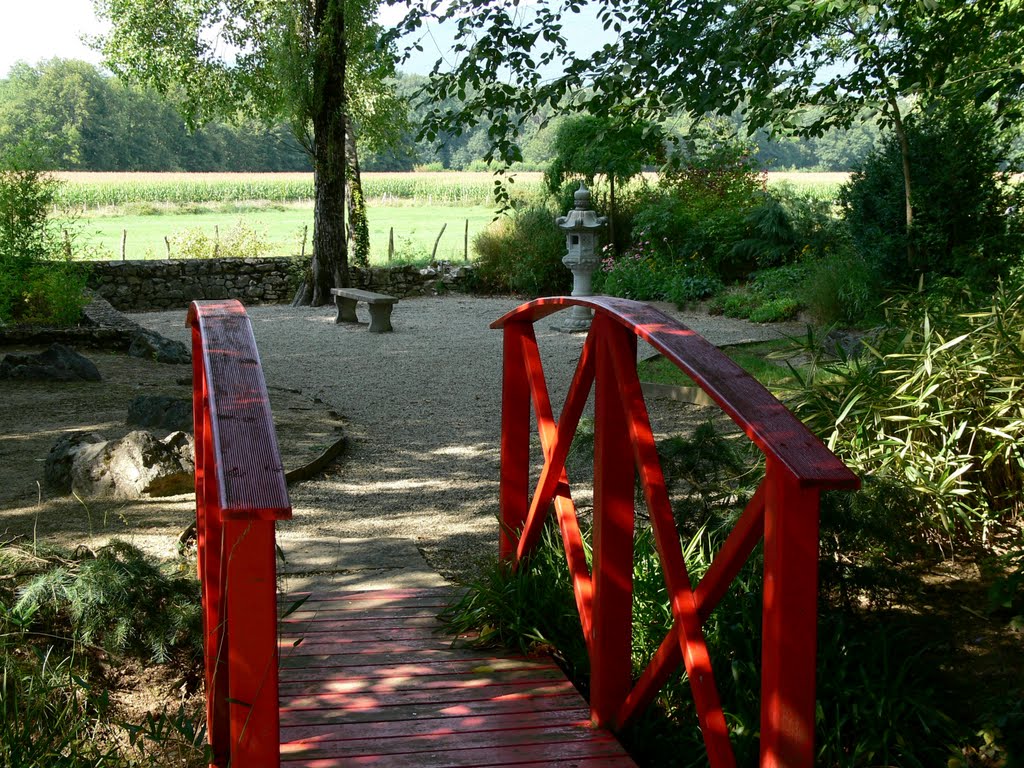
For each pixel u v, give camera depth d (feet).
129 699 9.53
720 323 44.50
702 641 6.55
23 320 37.17
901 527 11.20
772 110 22.99
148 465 17.47
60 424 22.57
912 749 8.29
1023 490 12.82
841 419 12.62
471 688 9.19
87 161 208.23
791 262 50.96
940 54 21.67
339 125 50.24
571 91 20.95
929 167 34.63
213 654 7.22
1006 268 30.78
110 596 9.96
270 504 4.66
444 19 20.56
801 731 5.33
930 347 13.96
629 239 57.62
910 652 9.72
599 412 8.01
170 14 54.49
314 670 9.61
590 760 7.77
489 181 157.48
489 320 46.47
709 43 19.07
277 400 27.50
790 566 5.22
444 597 11.98
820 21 20.57
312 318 47.01
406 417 26.40
